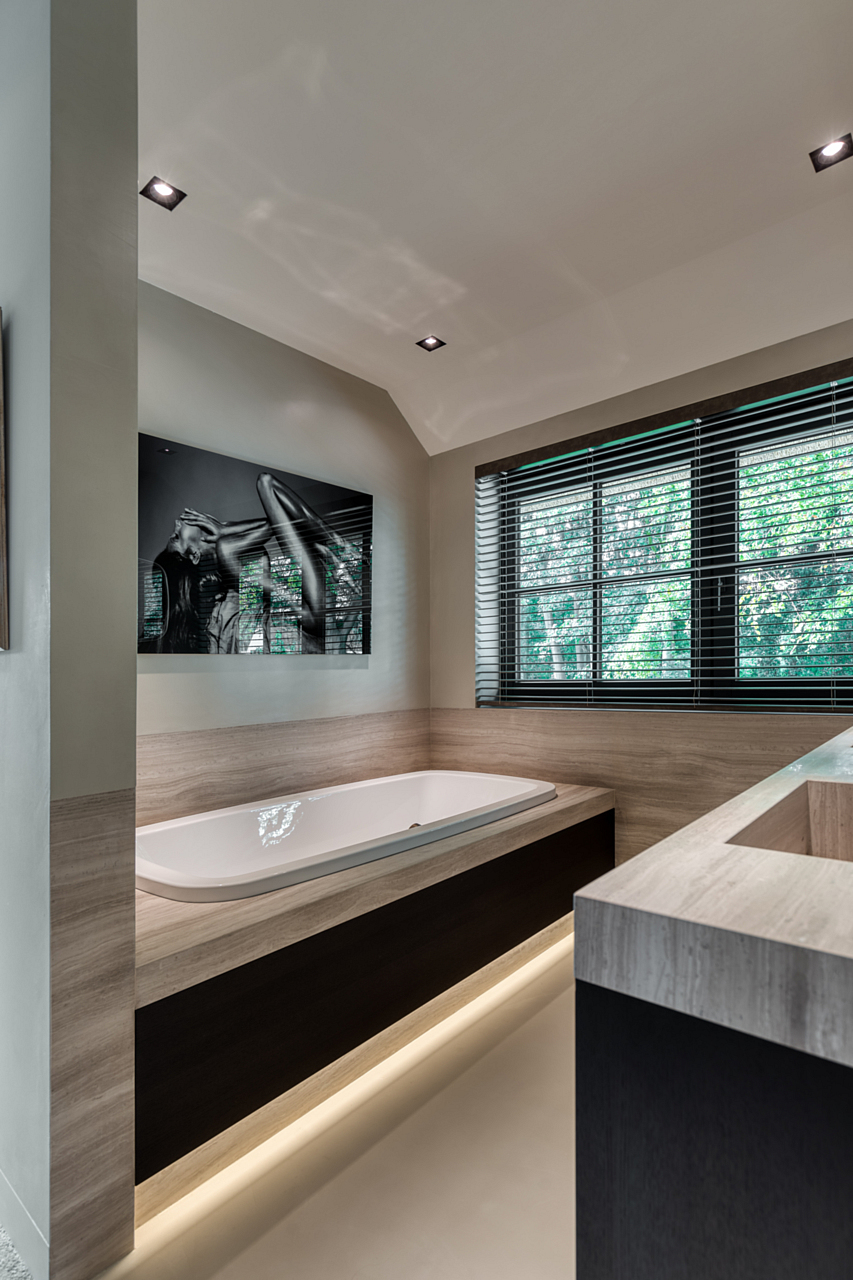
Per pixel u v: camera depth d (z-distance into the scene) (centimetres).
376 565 359
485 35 171
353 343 321
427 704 388
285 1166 158
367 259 260
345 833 318
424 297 286
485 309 295
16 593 142
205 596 278
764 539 277
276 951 164
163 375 271
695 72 182
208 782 279
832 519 261
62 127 131
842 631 257
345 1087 188
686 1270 47
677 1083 47
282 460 314
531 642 356
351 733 342
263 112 193
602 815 302
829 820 108
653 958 47
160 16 163
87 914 131
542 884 262
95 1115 130
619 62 179
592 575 330
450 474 385
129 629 141
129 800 138
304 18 165
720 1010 44
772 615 275
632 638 316
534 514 357
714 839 69
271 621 303
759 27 169
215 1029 150
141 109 190
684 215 239
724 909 47
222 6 162
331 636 331
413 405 374
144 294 266
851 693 256
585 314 297
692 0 163
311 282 273
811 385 262
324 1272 130
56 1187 125
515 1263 132
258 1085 159
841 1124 41
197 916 162
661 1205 48
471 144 206
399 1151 163
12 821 140
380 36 170
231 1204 147
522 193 228
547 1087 188
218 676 285
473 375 344
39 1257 126
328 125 198
